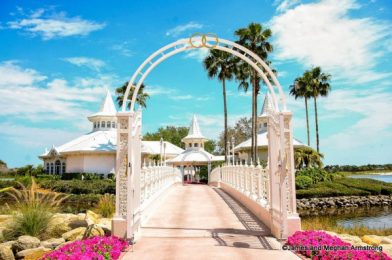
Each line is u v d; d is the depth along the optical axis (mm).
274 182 8812
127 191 7934
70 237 10320
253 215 11773
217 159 48250
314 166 39188
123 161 8273
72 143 48250
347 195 32500
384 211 27328
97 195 29312
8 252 9055
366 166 89500
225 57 38406
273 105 9344
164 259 6656
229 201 16438
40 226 10961
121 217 8023
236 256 6793
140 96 46938
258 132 46844
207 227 9680
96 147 42500
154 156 51469
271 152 8930
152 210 12461
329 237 7379
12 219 11461
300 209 29344
